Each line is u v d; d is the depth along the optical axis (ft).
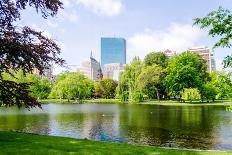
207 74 345.72
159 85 333.21
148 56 365.81
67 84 374.63
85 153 46.44
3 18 48.88
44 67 49.78
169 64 336.49
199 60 334.44
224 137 92.94
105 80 522.88
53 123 131.64
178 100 339.57
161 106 252.01
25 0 49.80
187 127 114.73
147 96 366.84
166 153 49.57
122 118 152.35
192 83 308.19
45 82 410.11
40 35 50.19
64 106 283.79
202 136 95.14
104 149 50.42
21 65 49.03
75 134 103.04
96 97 531.50
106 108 239.91
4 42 45.11
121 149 51.06
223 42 51.62
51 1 49.55
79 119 149.89
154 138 92.48
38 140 55.83
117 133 103.09
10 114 179.63
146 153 49.01
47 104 333.62
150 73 310.24
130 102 334.85
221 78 53.67
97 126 121.60
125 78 340.80
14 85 49.37
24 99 49.85
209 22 52.39
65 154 45.19
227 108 56.54
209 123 126.00
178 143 84.58
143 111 196.65
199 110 198.18
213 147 79.46
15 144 50.72
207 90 304.09
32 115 173.47
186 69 302.86
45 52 48.96
